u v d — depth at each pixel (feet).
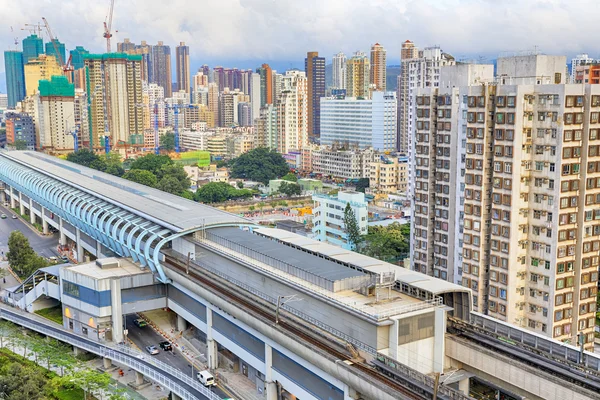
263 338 392.68
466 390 343.05
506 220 460.96
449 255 530.27
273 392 394.32
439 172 532.32
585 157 439.22
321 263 402.72
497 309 475.31
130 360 434.71
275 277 393.91
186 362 465.47
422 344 338.95
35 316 546.67
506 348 330.54
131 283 492.13
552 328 451.94
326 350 339.16
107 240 590.96
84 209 636.89
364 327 330.34
